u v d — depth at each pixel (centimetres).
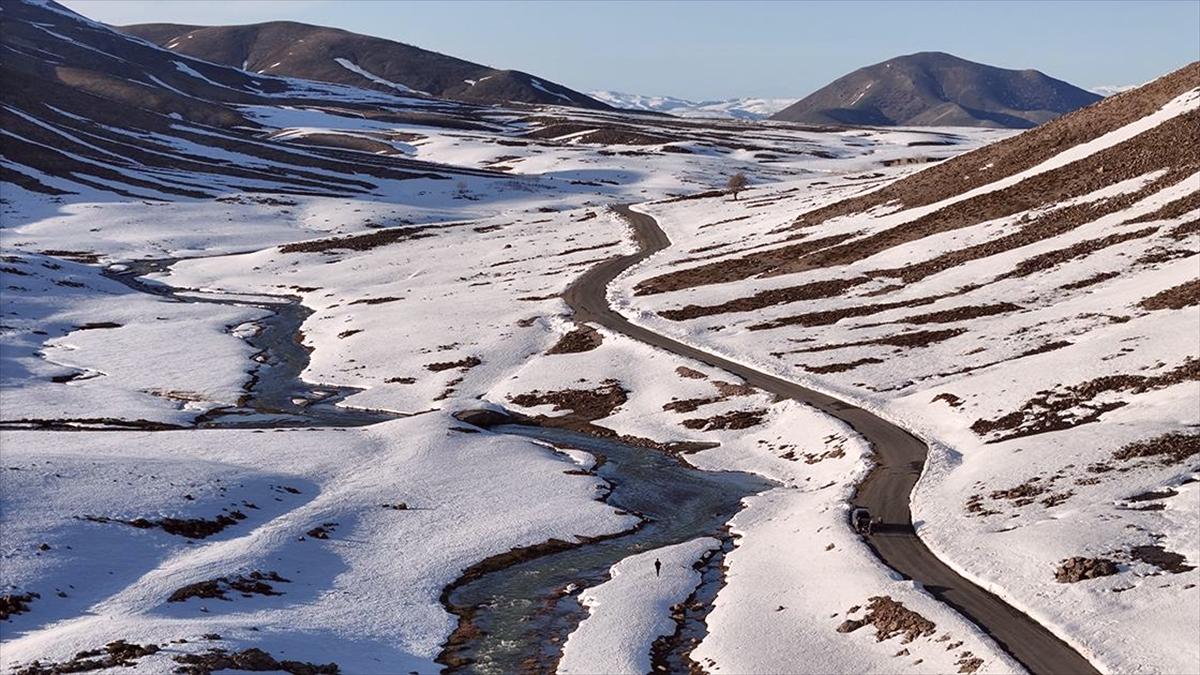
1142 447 5562
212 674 3809
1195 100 11519
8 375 9488
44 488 5759
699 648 4394
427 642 4544
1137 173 10719
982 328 8581
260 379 9762
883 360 8369
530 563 5469
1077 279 9106
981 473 5791
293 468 6762
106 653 3994
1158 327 7456
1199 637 3722
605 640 4453
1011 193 11644
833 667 4034
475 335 10475
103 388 9200
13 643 4197
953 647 3947
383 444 7331
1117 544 4547
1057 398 6762
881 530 5294
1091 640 3897
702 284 11500
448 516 6059
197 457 6888
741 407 7919
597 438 7881
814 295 10362
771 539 5522
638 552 5612
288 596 4922
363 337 10862
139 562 5153
